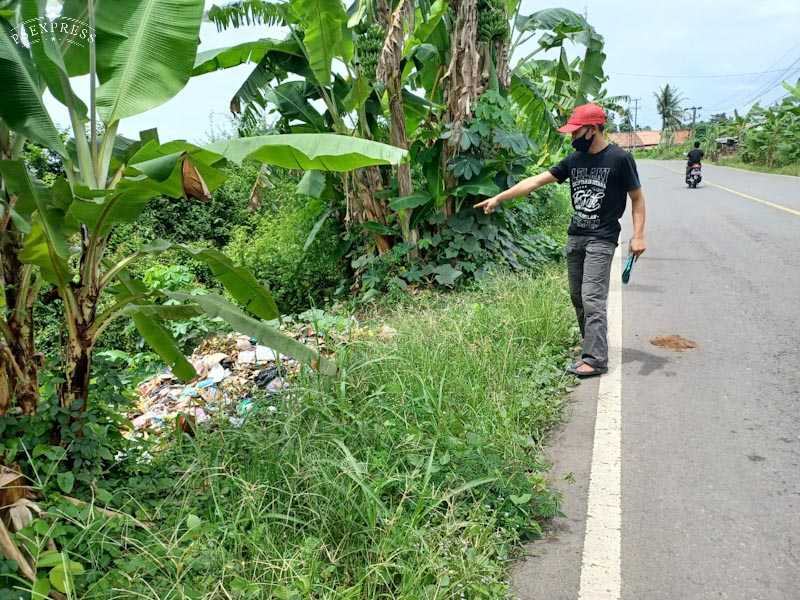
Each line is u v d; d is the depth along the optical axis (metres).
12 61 3.24
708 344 5.68
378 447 3.51
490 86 9.27
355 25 9.00
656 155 80.56
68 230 3.26
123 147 4.54
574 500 3.39
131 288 3.89
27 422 3.14
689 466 3.65
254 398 4.34
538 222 13.19
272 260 12.26
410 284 9.07
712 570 2.78
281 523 2.82
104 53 3.84
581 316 5.41
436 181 9.02
